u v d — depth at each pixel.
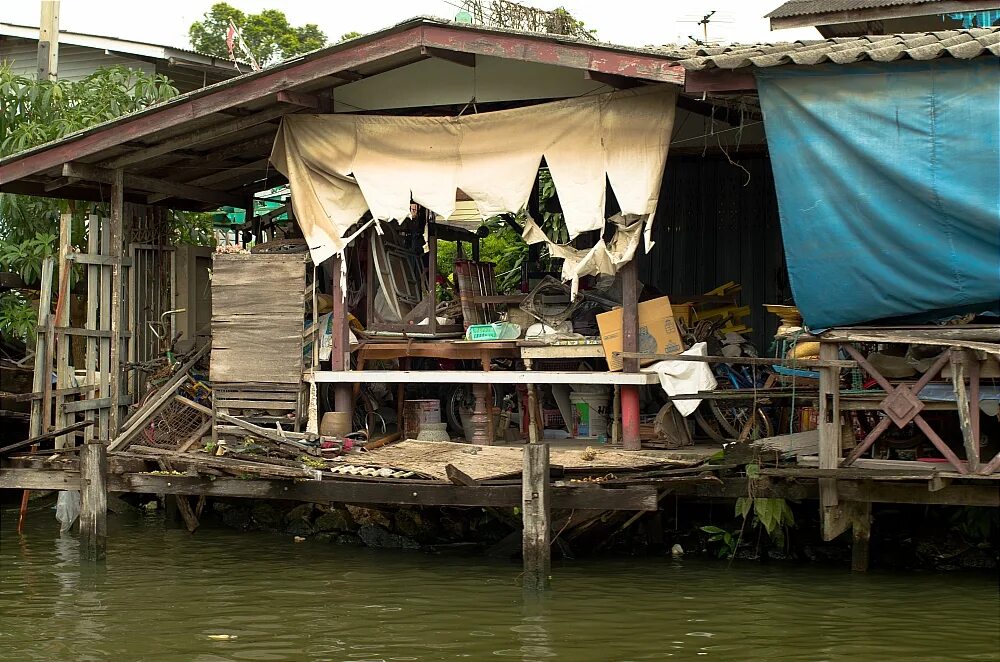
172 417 12.02
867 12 12.96
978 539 10.22
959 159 8.70
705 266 14.21
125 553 11.19
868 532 9.87
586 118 10.82
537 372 11.15
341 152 11.68
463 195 13.22
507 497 9.51
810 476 8.84
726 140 13.12
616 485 9.31
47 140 15.80
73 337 15.66
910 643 7.92
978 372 8.31
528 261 14.33
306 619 8.71
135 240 13.70
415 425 12.23
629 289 10.84
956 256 8.77
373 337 12.05
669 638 8.09
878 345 9.95
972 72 8.65
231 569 10.41
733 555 10.22
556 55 10.02
